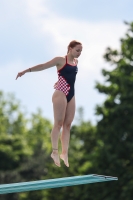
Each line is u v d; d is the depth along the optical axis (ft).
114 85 239.30
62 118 74.08
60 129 74.54
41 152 380.99
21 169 368.07
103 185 220.43
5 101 464.65
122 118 226.99
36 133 481.05
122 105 225.97
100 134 232.12
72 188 242.99
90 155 224.53
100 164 220.84
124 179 218.38
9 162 383.04
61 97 73.61
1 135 398.83
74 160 252.01
